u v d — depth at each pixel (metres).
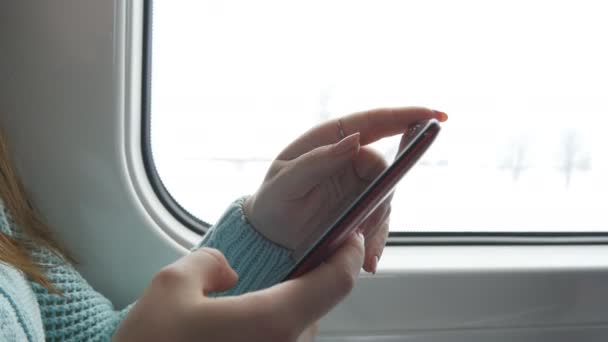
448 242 0.90
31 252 0.59
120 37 0.69
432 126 0.33
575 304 0.86
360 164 0.46
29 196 0.72
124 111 0.72
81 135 0.72
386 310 0.81
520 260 0.86
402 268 0.81
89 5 0.68
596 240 0.95
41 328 0.48
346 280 0.37
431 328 0.83
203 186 0.90
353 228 0.37
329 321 0.80
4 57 0.68
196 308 0.33
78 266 0.76
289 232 0.50
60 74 0.69
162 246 0.77
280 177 0.46
